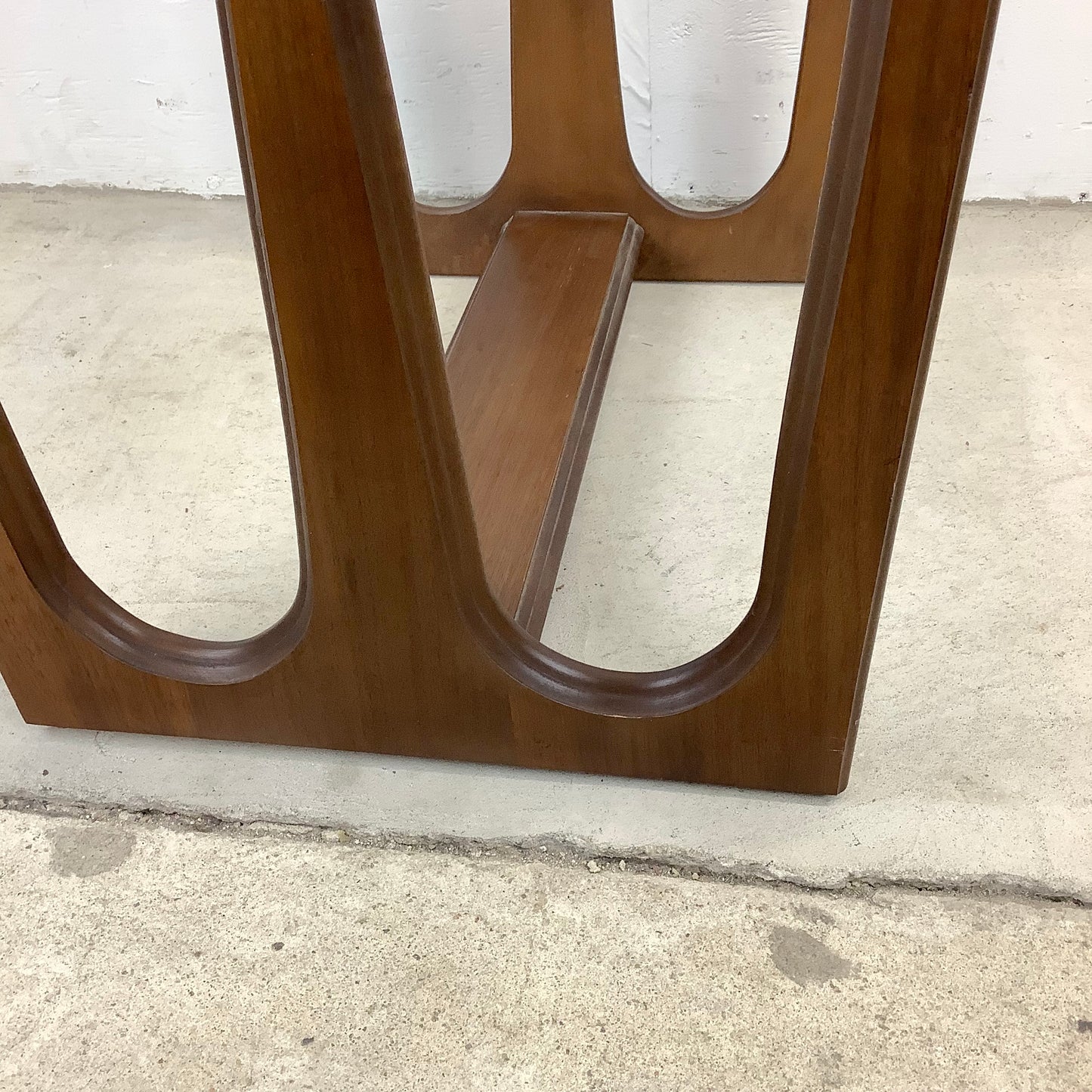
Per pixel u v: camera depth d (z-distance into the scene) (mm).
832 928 758
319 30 505
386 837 835
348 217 568
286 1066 700
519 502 1040
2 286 1613
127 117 1824
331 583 767
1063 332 1386
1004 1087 668
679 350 1400
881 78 500
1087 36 1550
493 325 1300
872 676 938
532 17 1357
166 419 1318
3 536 794
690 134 1741
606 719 812
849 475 645
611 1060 692
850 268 564
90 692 891
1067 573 1035
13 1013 736
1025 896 771
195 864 824
